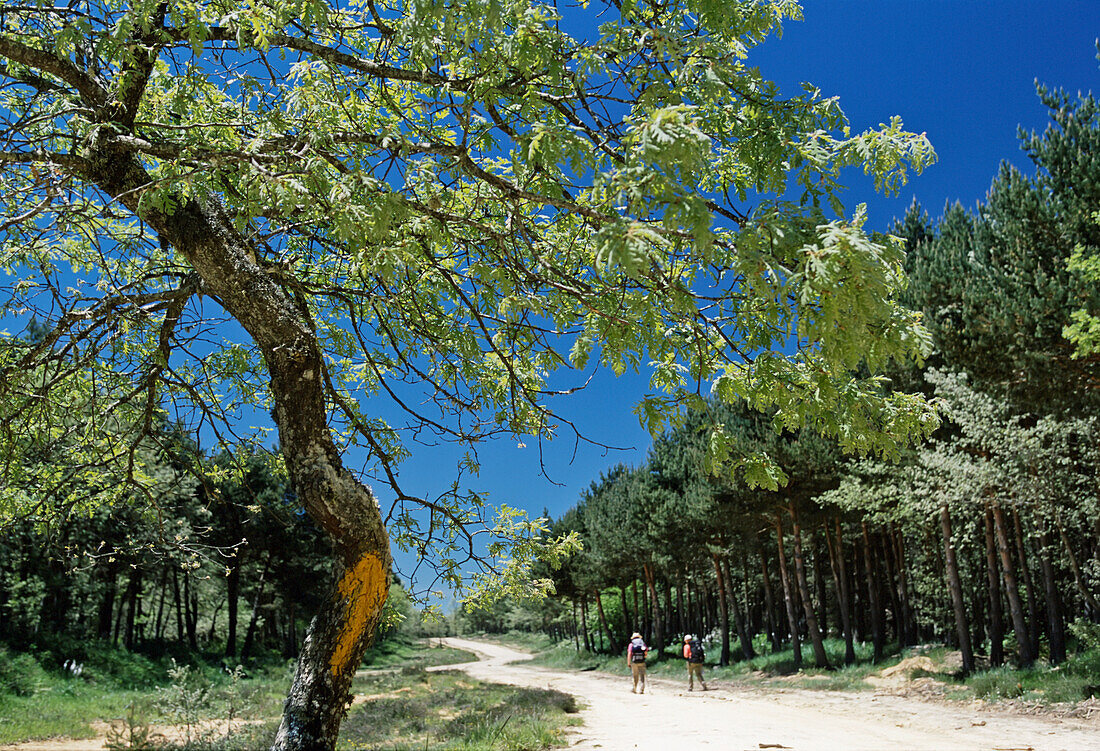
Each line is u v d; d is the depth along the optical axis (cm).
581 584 5144
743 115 324
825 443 2428
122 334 523
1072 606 2384
